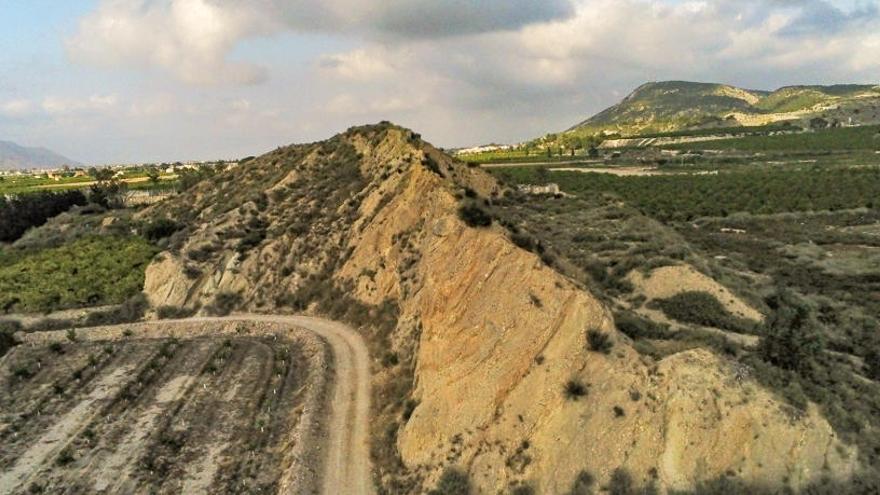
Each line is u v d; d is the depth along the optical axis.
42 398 47.44
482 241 39.53
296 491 32.22
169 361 53.50
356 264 60.78
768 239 84.94
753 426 27.11
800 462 26.64
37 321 65.38
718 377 28.56
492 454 29.86
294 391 45.88
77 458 38.66
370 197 67.75
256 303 64.31
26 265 79.88
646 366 29.92
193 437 40.59
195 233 77.44
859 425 28.66
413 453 32.62
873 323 48.38
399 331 47.00
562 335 31.73
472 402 32.28
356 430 38.34
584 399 29.38
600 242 63.41
